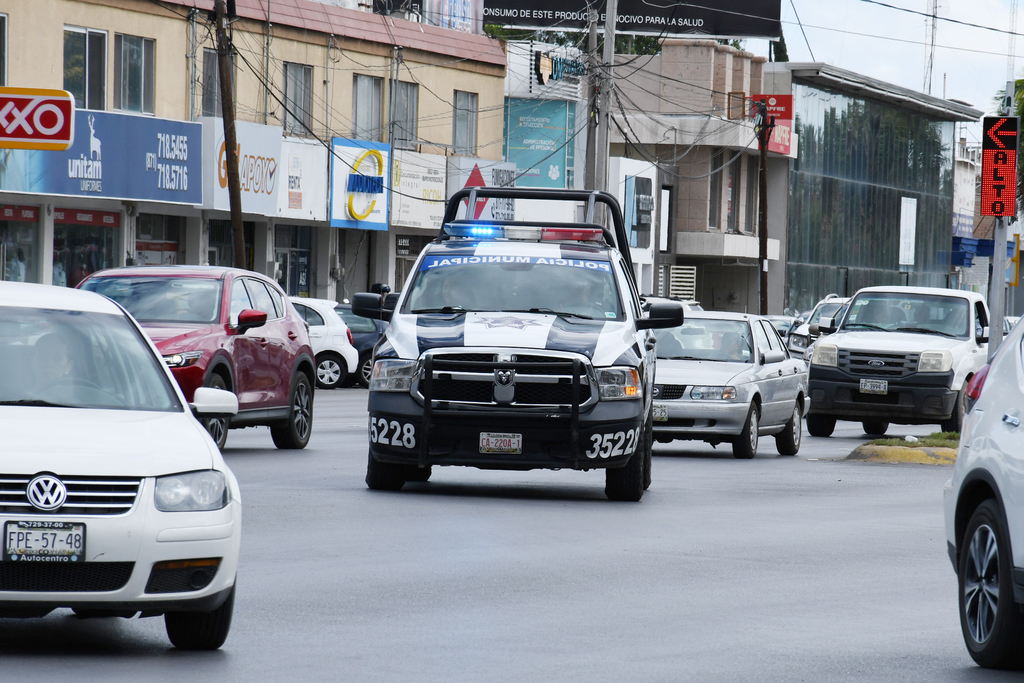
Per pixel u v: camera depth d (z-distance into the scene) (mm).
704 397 32281
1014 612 11750
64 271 56812
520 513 20922
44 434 11727
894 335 40875
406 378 21750
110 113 56375
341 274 72375
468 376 21500
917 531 20406
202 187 60875
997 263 30203
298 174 67250
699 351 34469
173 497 11594
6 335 13297
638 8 107188
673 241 108562
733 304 119125
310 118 69312
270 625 13219
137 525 11352
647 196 101688
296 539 17953
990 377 12945
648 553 17719
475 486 24688
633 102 109312
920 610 14641
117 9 58281
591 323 22891
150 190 58125
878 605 14852
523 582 15562
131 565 11344
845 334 41219
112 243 58938
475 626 13320
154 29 60094
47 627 13172
